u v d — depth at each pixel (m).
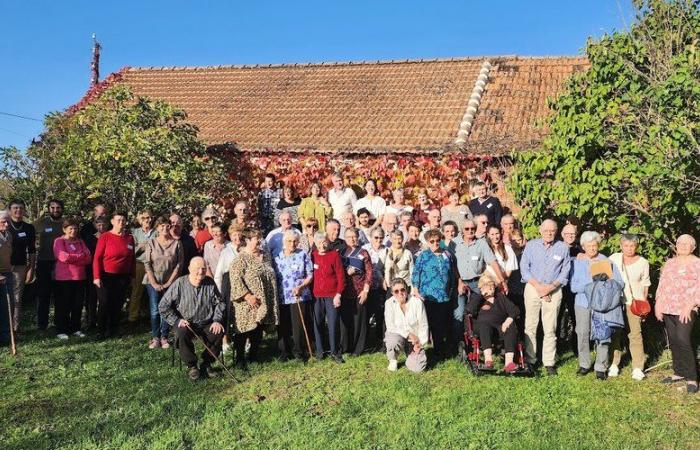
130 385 7.90
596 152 9.70
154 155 12.15
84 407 7.15
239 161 14.92
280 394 7.65
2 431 6.49
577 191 9.16
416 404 7.27
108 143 11.82
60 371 8.39
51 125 14.09
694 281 7.66
